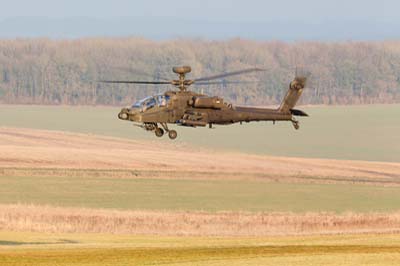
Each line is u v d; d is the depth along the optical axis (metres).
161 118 90.19
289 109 99.44
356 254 81.44
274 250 84.69
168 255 79.38
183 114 91.06
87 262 73.94
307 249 85.75
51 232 107.00
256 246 89.06
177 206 156.00
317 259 77.62
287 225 123.50
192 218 126.25
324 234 111.06
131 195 169.50
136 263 74.19
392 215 137.00
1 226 110.31
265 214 139.62
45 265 72.00
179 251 82.50
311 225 123.94
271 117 98.19
